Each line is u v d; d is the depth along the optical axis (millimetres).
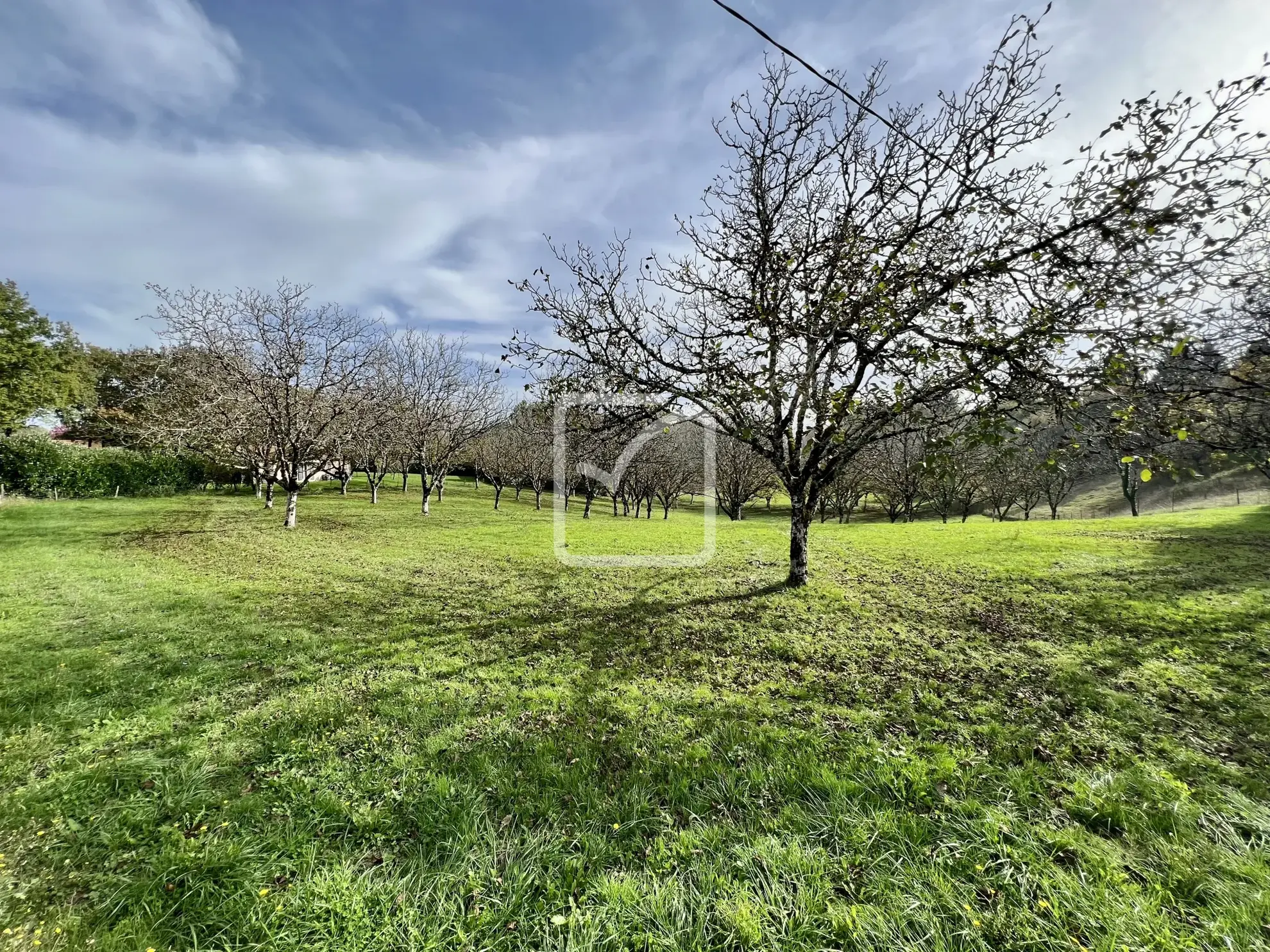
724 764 4184
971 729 4758
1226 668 6062
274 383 19312
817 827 3385
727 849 3215
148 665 6293
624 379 9383
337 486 40812
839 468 10484
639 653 7016
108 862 3146
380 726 4879
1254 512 22906
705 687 5852
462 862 3139
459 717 5086
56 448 25891
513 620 8547
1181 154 4684
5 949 2584
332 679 6035
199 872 3053
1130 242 4980
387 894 2893
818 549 15953
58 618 8148
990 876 2941
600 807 3631
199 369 19875
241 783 3965
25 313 26797
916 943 2568
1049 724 4820
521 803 3709
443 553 15109
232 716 5051
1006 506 37969
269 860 3152
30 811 3568
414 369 27875
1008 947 2518
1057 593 9680
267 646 7086
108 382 40844
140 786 3891
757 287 8305
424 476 26641
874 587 10523
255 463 23734
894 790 3736
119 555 13570
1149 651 6664
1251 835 3293
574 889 2951
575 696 5594
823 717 5070
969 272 5871
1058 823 3395
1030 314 5941
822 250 7426
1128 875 2932
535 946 2615
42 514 20359
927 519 45188
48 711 5043
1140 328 5074
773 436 9602
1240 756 4246
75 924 2725
